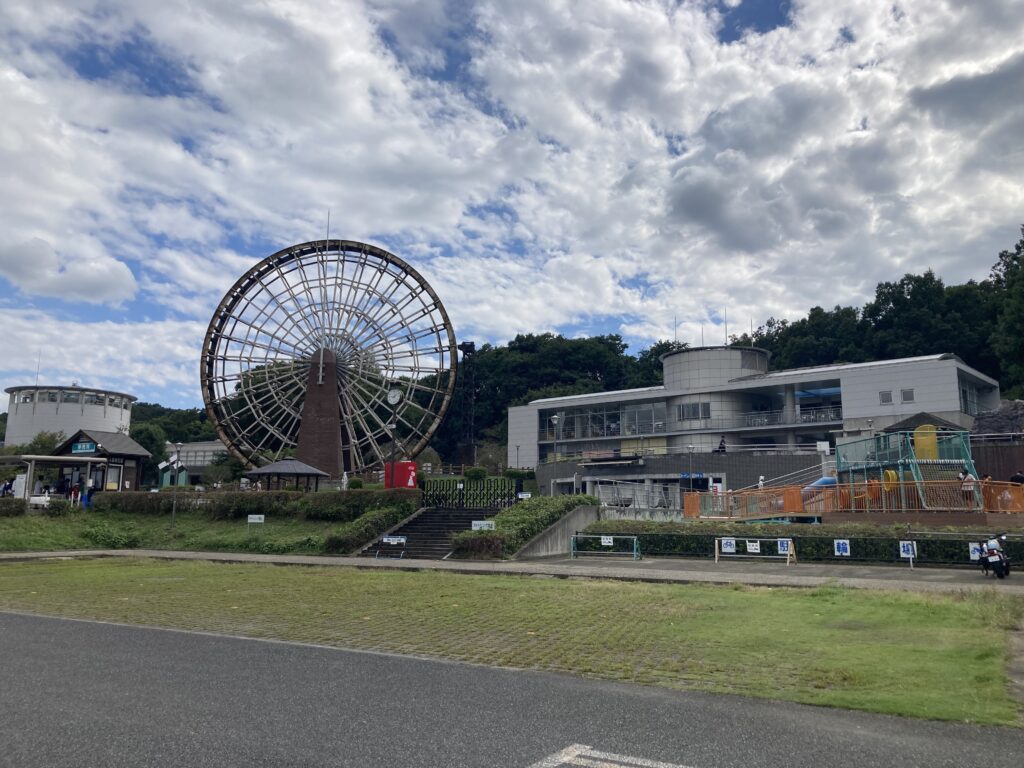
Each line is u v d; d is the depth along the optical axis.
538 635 13.41
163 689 9.16
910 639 12.24
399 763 6.45
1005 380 85.25
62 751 6.69
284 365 54.88
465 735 7.32
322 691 9.14
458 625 14.58
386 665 10.83
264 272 55.41
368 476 56.12
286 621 15.13
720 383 77.50
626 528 30.77
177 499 42.38
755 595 18.27
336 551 33.44
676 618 15.05
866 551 25.33
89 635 13.35
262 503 40.47
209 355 53.78
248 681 9.66
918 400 63.50
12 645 12.29
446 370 54.69
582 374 121.88
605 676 10.16
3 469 62.56
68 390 90.56
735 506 36.72
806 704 8.61
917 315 91.31
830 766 6.45
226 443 53.62
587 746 6.98
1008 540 23.00
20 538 36.72
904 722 7.86
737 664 10.81
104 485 48.59
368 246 55.28
